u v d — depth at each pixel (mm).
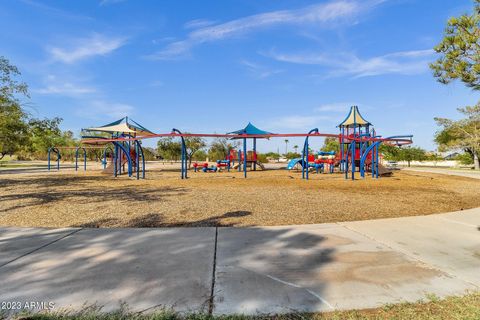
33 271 3020
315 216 5883
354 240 4191
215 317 2195
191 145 29875
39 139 35281
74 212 6090
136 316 2186
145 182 12555
